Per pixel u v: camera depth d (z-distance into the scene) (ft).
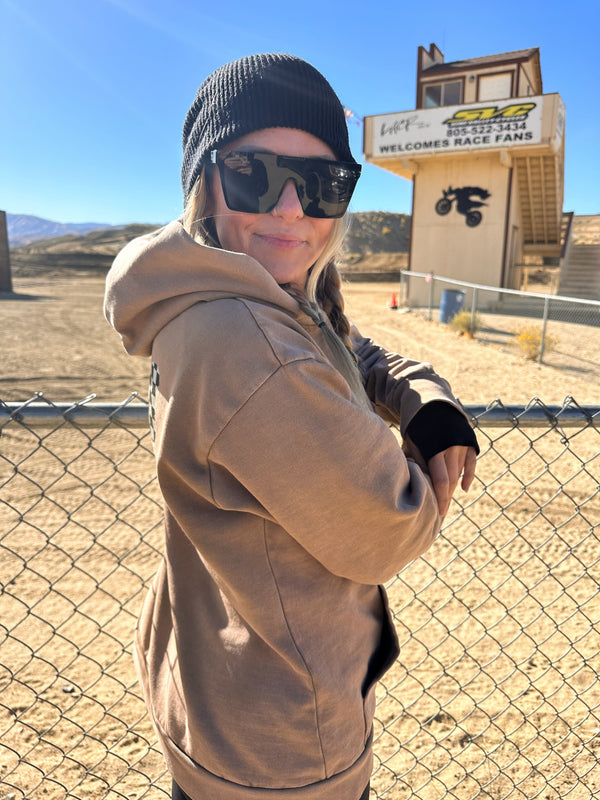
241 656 2.93
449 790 6.58
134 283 2.70
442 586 11.02
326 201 3.08
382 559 2.74
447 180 63.26
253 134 2.95
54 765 6.81
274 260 3.14
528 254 75.51
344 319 3.87
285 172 2.96
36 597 10.46
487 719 7.81
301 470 2.40
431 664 8.95
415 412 3.37
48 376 28.02
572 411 4.88
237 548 2.74
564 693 8.30
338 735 2.96
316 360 2.44
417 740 7.47
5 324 45.34
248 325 2.36
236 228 3.15
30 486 15.24
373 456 2.49
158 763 6.94
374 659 3.29
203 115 3.04
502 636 9.60
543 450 18.22
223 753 2.97
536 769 6.82
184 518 2.78
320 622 2.88
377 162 64.13
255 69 2.89
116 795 6.41
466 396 25.72
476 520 13.70
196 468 2.61
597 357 33.86
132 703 7.98
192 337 2.42
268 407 2.32
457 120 58.80
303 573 2.81
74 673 8.56
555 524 13.51
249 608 2.77
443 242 64.18
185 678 3.17
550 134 55.01
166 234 2.59
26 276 124.88
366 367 4.18
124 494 14.90
